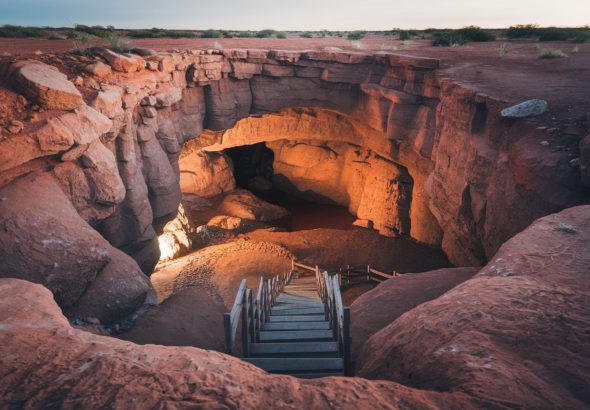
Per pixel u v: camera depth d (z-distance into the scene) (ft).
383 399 8.82
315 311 28.19
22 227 25.32
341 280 62.34
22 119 29.27
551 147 30.60
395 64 63.00
